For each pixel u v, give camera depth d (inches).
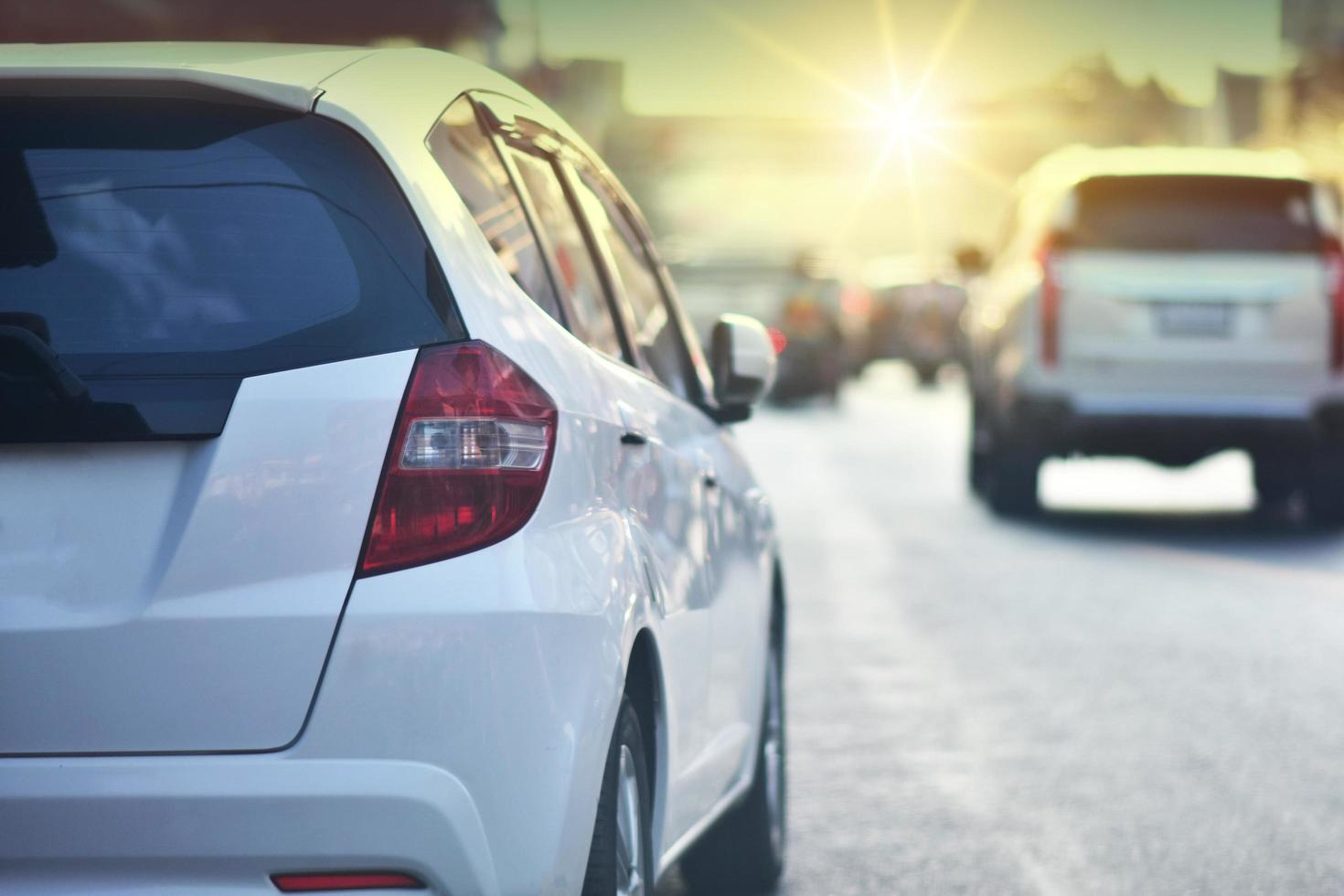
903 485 842.2
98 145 155.8
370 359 151.6
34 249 152.9
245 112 156.9
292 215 154.5
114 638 147.1
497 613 150.6
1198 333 672.4
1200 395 672.4
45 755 147.2
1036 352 682.8
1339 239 675.4
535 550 154.7
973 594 525.7
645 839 179.6
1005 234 777.6
